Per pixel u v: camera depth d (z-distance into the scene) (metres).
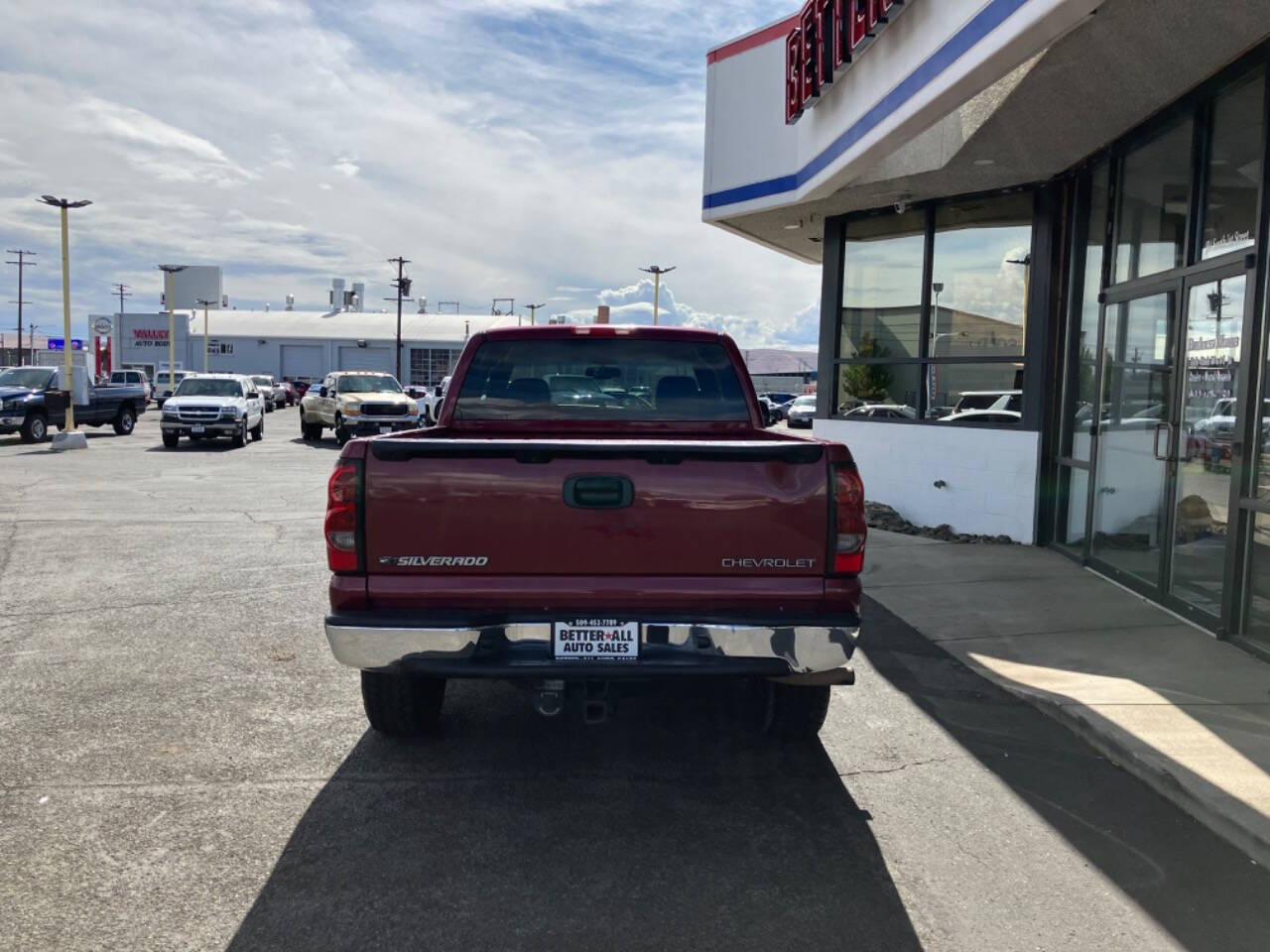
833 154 9.60
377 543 3.89
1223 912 3.38
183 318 87.81
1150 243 8.03
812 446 3.93
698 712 5.41
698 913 3.33
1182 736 4.78
